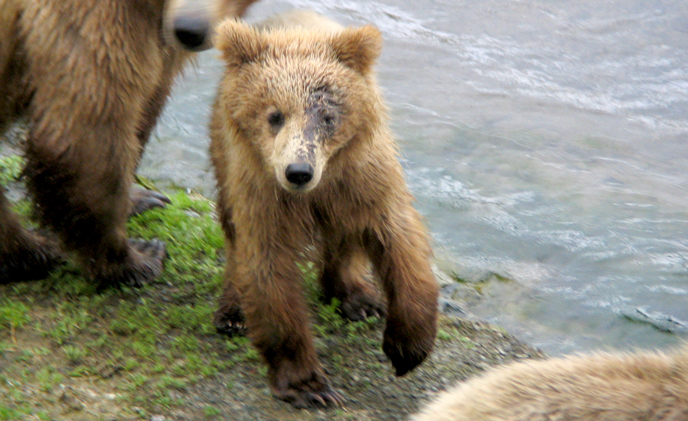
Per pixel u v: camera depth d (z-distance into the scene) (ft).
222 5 31.65
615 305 38.52
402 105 55.98
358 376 31.68
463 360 33.35
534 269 41.14
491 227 44.19
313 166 26.12
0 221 34.60
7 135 37.91
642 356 22.70
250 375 31.07
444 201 46.24
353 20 68.33
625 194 47.44
